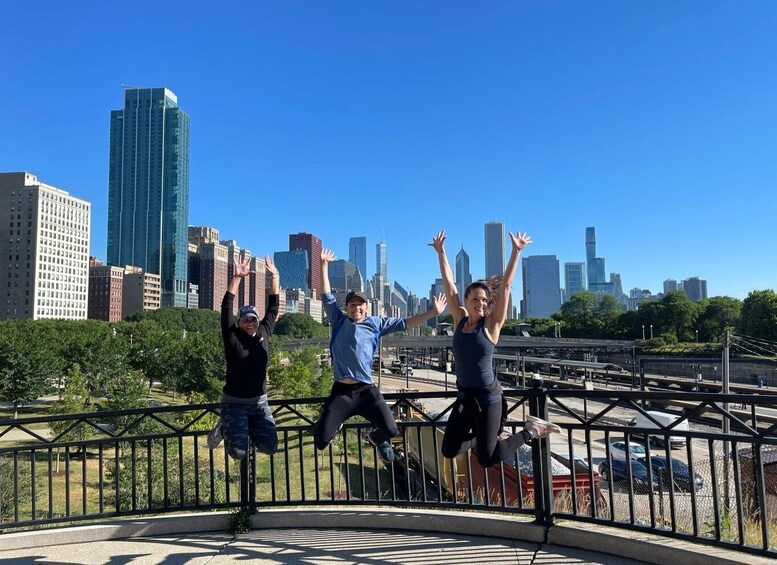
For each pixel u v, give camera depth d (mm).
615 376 84875
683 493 15445
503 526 5293
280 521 5922
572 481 5188
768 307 87688
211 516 5941
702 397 4504
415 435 22641
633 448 29766
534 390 5285
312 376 64188
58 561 5098
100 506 6090
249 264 5641
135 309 176625
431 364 134625
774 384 64125
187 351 61062
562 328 143375
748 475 10297
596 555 4797
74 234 157375
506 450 4645
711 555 4277
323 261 5598
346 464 6148
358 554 4992
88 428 30062
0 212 145500
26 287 143250
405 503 5852
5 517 15898
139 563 4980
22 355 48031
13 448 5988
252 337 5426
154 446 21203
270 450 5512
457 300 5367
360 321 5254
